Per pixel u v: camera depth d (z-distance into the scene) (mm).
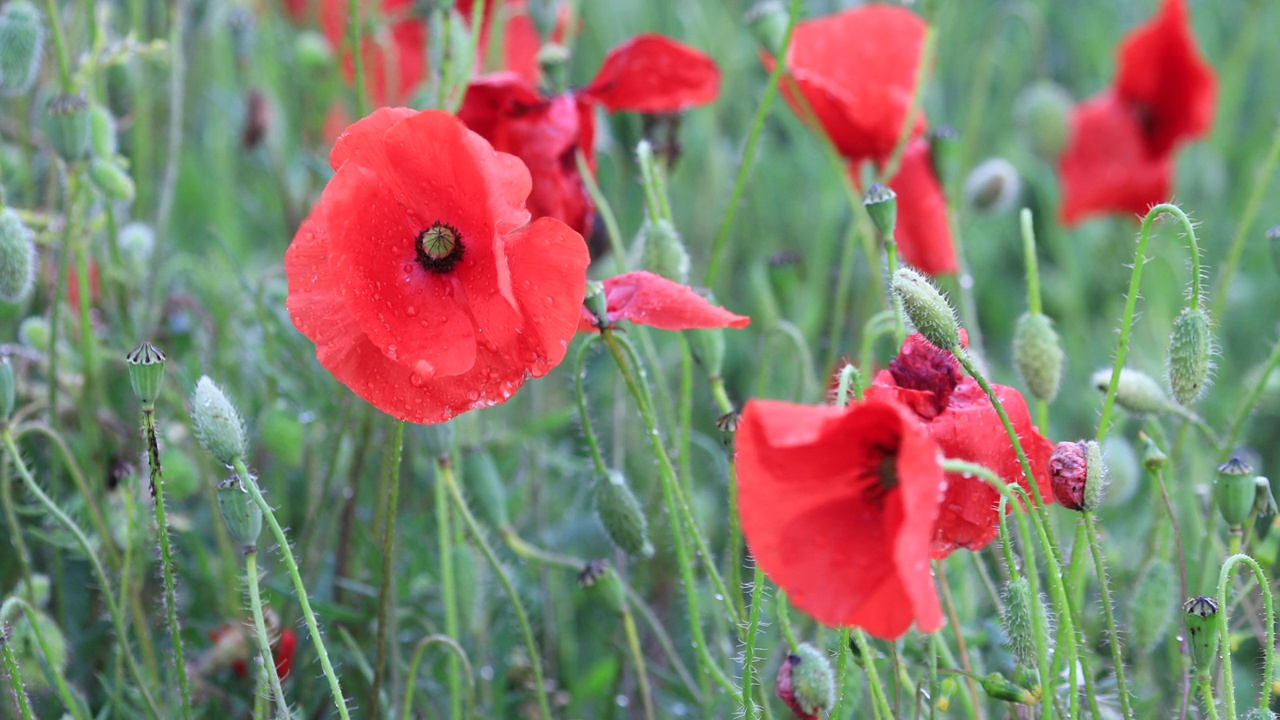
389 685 861
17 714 799
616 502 795
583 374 792
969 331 937
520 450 968
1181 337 736
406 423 875
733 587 789
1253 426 1078
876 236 955
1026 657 724
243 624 843
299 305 730
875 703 732
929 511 639
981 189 1057
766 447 664
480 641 865
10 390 765
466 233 736
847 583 666
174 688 831
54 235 864
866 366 804
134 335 927
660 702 907
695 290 808
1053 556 708
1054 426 1106
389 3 1098
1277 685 750
